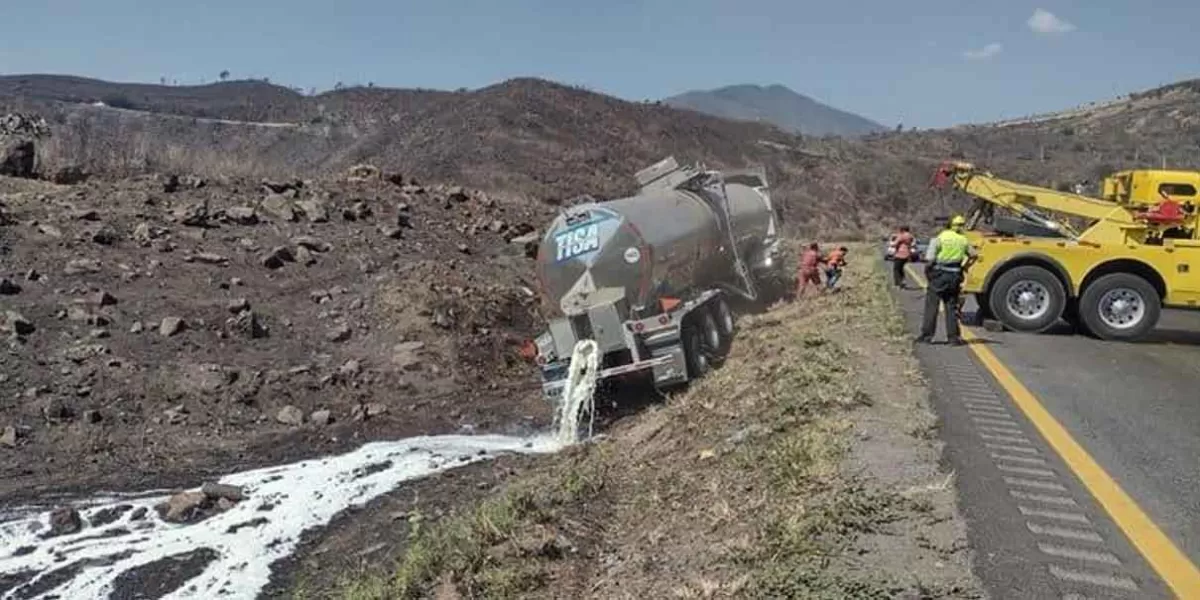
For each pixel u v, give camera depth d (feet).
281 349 42.80
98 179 62.13
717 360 44.75
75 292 41.73
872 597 15.31
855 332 40.01
